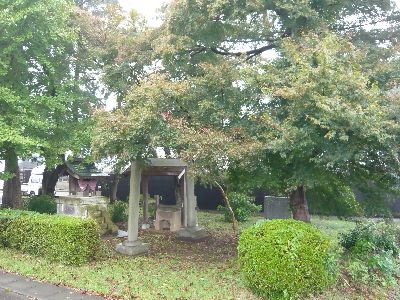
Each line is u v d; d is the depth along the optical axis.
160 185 18.83
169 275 6.82
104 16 13.98
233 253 9.02
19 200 13.35
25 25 9.50
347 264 6.89
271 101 7.35
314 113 6.32
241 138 7.16
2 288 5.92
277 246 5.48
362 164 7.06
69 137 10.83
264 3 7.76
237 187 8.30
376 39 8.45
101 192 18.53
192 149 6.61
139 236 11.20
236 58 8.41
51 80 11.12
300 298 5.46
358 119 5.61
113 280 6.39
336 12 8.28
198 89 7.71
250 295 5.67
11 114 9.45
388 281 6.72
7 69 9.81
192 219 11.22
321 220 13.25
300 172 7.05
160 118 7.04
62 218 7.89
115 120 7.05
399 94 6.31
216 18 8.35
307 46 6.95
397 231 8.77
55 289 5.91
